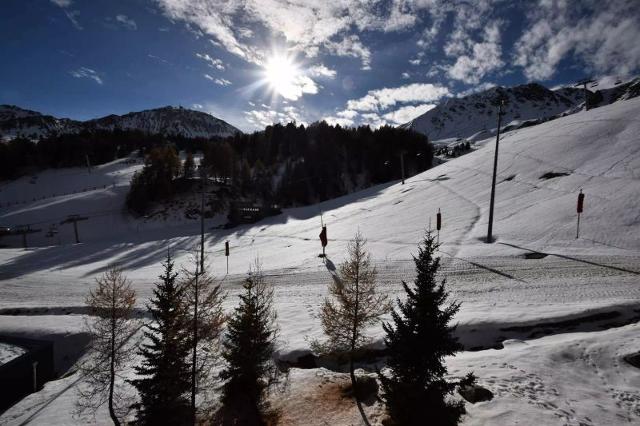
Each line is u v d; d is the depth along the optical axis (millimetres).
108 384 16750
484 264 27016
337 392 14773
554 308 17766
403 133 141000
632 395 11820
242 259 46031
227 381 16656
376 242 39938
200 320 14484
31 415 16828
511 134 75625
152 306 27438
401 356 10422
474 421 11023
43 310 29875
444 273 25969
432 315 10273
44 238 77562
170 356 13680
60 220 85125
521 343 15828
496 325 16938
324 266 34000
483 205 43656
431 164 138500
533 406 11367
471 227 37750
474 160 65062
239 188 104562
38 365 21891
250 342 15477
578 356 13961
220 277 35875
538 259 26703
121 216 88688
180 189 97938
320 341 18297
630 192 33062
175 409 13836
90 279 40812
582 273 22734
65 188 110875
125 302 15883
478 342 16531
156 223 86562
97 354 22234
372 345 17312
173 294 14109
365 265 15406
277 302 25250
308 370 16891
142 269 45719
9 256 58094
